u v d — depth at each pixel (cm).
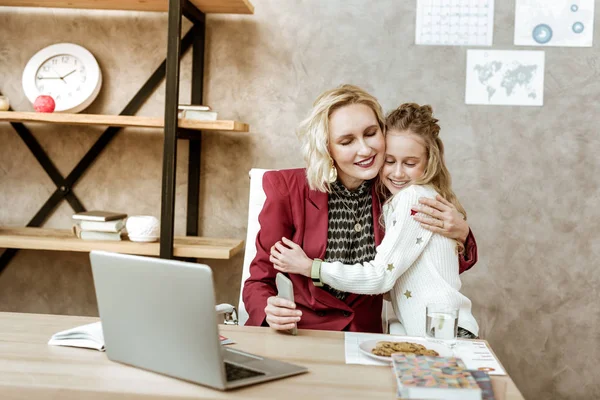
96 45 264
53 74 257
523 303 259
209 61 261
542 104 255
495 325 260
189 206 262
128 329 115
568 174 256
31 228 264
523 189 257
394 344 125
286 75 260
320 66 259
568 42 253
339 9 257
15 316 149
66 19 264
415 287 166
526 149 256
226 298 267
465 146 257
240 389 105
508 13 254
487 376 108
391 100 257
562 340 259
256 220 197
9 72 267
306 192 174
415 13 255
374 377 112
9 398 104
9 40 266
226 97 262
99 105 265
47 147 267
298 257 159
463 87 256
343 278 157
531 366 260
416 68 256
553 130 256
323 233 171
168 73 220
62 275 271
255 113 262
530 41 254
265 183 177
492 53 255
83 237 238
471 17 254
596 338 258
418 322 163
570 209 257
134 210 266
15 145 269
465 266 174
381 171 176
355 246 174
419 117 173
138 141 265
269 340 135
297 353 126
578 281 258
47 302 272
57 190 266
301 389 106
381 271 159
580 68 254
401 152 170
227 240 252
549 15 254
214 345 103
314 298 166
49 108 241
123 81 264
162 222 222
